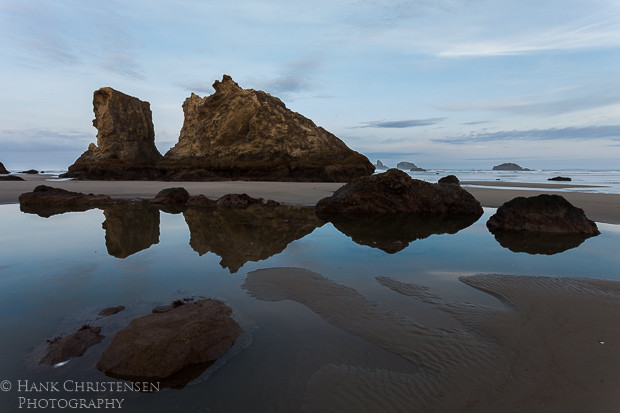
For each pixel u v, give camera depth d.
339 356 4.36
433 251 9.95
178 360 4.04
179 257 9.05
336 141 54.31
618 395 3.55
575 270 8.05
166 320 4.76
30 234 11.82
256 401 3.52
